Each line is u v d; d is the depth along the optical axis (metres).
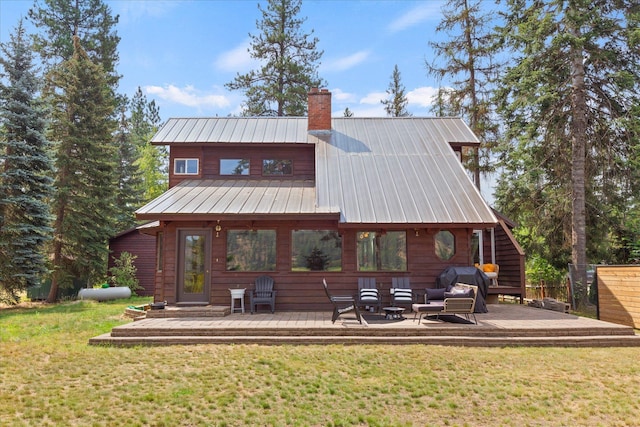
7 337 10.57
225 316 12.43
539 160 18.55
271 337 9.96
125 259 24.42
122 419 5.68
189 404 6.20
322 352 9.02
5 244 18.00
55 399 6.33
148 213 12.69
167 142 16.47
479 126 23.80
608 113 16.78
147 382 7.08
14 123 19.23
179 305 13.61
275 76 30.80
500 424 5.77
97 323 12.88
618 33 16.12
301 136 17.67
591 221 18.81
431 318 11.91
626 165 16.86
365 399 6.53
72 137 21.53
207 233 13.98
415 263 13.77
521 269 16.66
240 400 6.40
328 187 14.68
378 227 13.24
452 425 5.71
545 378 7.54
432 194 14.42
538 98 16.52
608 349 9.59
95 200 21.95
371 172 15.57
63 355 8.66
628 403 6.45
